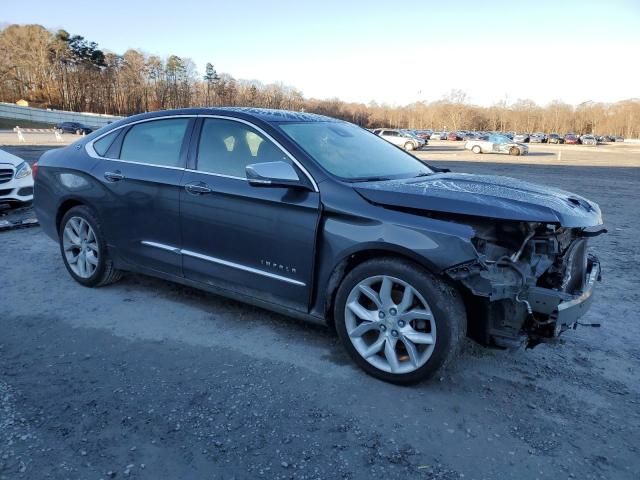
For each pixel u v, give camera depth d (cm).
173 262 409
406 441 265
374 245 308
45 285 479
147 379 318
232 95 12331
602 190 1496
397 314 311
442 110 13800
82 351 352
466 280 283
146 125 439
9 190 761
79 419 274
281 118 392
